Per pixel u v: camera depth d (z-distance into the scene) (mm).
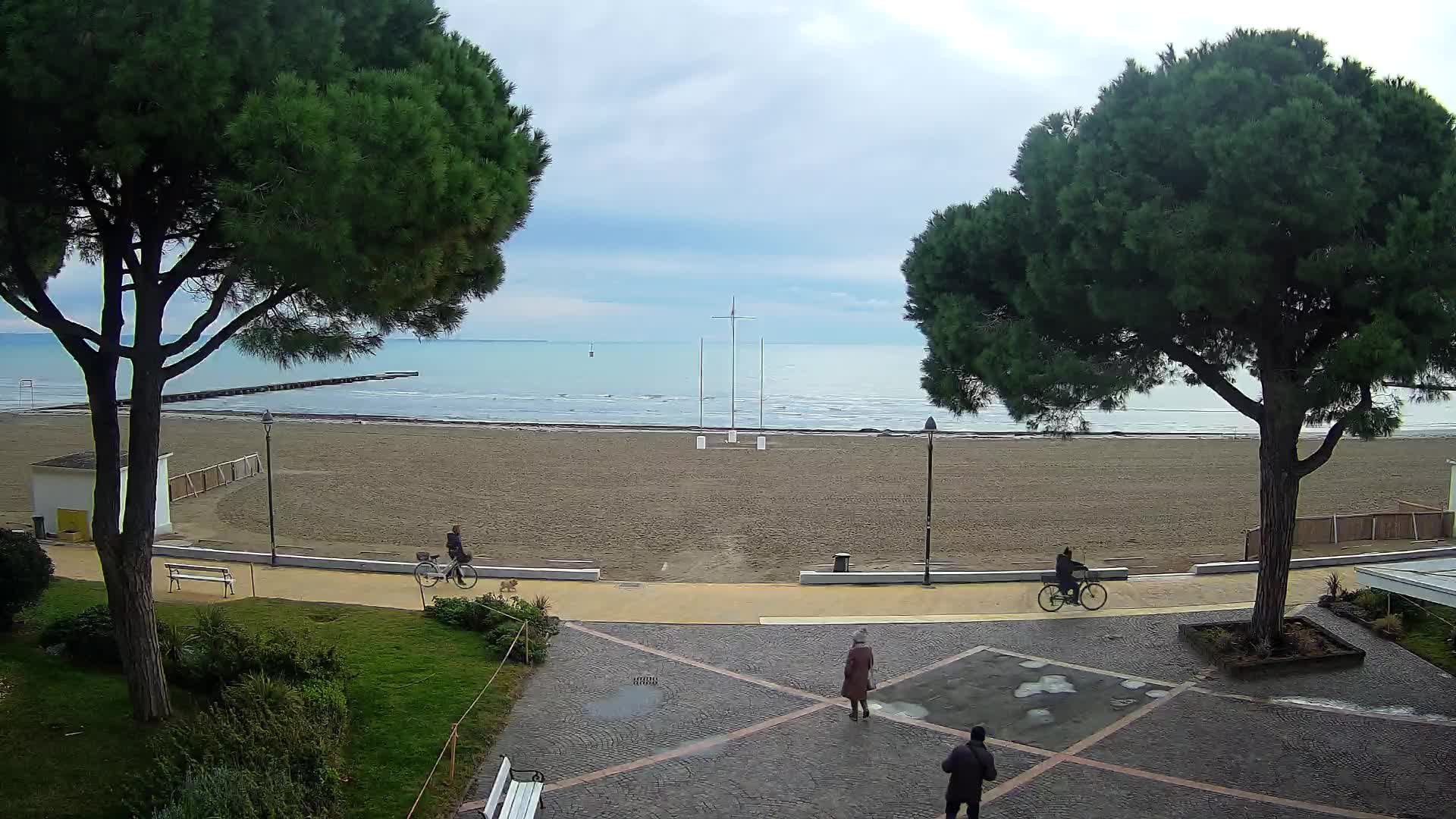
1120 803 11359
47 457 45531
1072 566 19969
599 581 22688
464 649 16359
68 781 9883
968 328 16625
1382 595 19234
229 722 10211
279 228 9234
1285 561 16547
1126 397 16688
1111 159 14953
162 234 10750
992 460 49750
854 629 18703
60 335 10602
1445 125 14289
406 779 11344
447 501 35656
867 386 135250
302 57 10141
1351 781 11922
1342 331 15109
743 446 54531
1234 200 13703
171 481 34656
